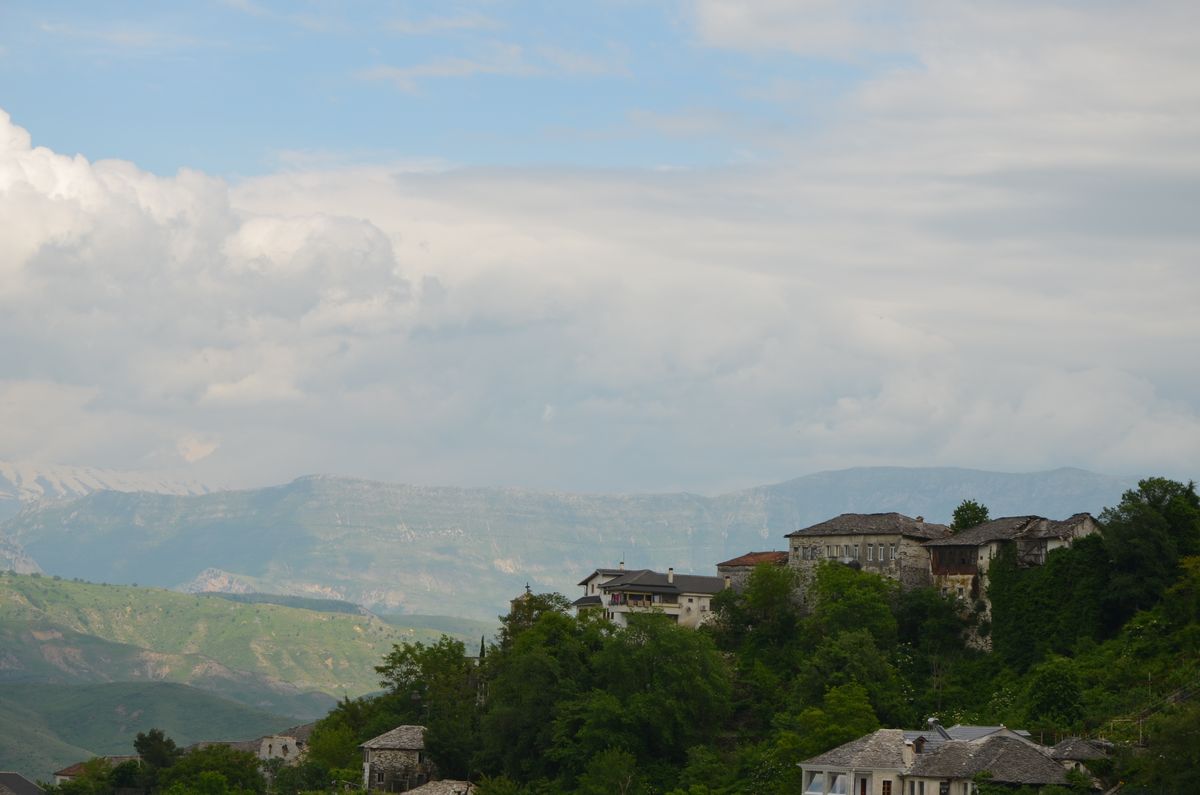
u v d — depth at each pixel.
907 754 167.88
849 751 172.75
